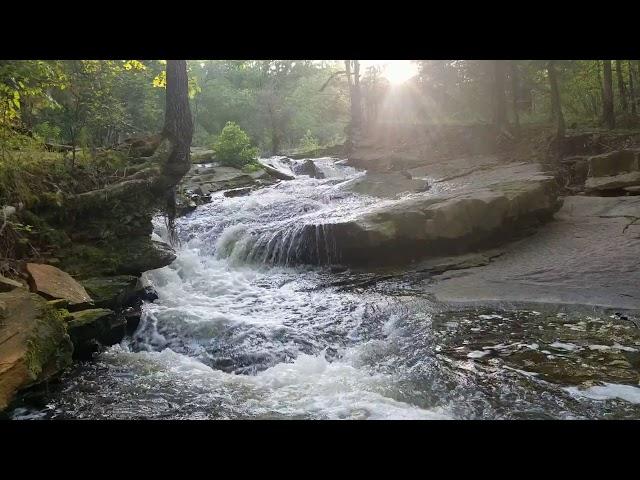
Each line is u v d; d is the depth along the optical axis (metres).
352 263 10.83
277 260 11.36
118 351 6.87
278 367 6.24
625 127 19.09
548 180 12.06
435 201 11.12
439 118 26.16
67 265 7.58
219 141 20.98
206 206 15.30
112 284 7.53
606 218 11.55
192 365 6.42
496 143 19.97
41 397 5.18
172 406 5.18
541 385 5.29
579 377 5.41
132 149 9.91
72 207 8.05
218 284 9.93
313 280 10.13
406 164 20.06
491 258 10.40
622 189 13.15
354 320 7.78
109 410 5.09
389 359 6.34
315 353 6.76
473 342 6.58
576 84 22.86
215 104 39.03
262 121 38.44
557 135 17.47
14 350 4.79
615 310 7.49
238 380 5.89
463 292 8.79
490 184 12.70
